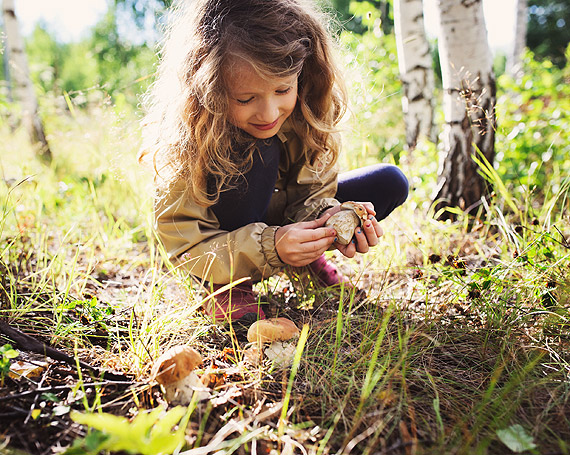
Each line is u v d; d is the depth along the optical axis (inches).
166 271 89.9
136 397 48.0
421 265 88.4
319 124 72.0
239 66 57.9
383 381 49.6
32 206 110.1
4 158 145.6
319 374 54.3
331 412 48.1
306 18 65.7
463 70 101.7
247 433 43.8
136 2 413.1
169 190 68.4
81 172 147.6
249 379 53.4
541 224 89.1
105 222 116.3
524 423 45.9
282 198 81.9
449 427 45.4
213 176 69.6
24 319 63.4
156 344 57.4
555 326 60.1
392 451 42.3
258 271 68.9
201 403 47.4
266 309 72.6
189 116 64.6
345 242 65.3
